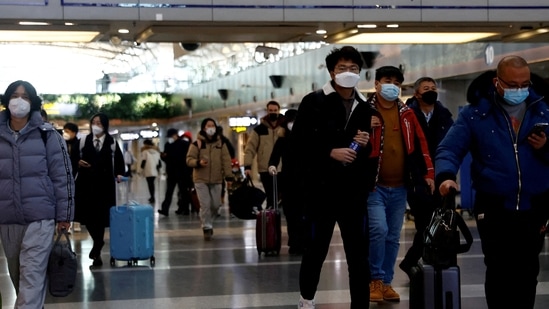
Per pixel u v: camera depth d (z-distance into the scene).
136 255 12.16
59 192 7.59
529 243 6.38
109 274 11.49
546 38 16.80
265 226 13.11
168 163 22.42
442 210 6.28
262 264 12.21
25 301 7.35
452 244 6.14
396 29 15.50
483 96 6.41
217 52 48.22
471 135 6.44
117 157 12.73
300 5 14.46
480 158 6.43
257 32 15.59
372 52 28.78
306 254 7.82
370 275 8.26
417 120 8.88
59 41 16.58
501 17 14.94
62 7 13.77
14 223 7.48
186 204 22.84
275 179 13.83
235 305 9.07
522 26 15.48
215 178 15.93
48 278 7.64
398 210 8.96
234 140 49.19
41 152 7.51
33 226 7.45
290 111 13.47
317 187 7.64
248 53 42.62
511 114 6.37
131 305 9.18
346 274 10.96
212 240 15.69
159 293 9.91
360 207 7.63
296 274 11.20
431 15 14.80
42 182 7.50
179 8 14.12
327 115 7.63
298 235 13.22
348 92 7.70
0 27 14.58
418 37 16.52
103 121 12.45
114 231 12.23
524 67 6.15
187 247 14.55
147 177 28.45
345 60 7.61
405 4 14.73
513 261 6.41
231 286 10.31
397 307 8.64
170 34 15.59
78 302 9.41
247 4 14.28
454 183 6.29
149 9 14.04
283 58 37.41
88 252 14.23
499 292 6.47
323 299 9.22
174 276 11.21
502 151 6.30
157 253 13.77
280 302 9.20
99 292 10.06
